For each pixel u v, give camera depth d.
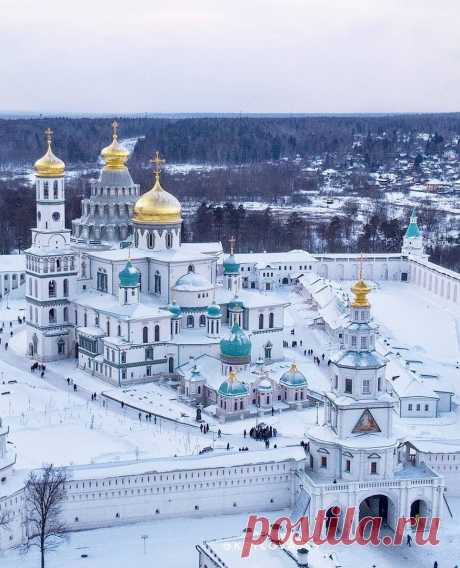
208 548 143.88
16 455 175.00
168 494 173.25
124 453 193.38
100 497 169.50
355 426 175.88
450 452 181.75
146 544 163.50
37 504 160.00
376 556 161.75
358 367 174.88
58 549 160.88
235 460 177.25
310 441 178.88
